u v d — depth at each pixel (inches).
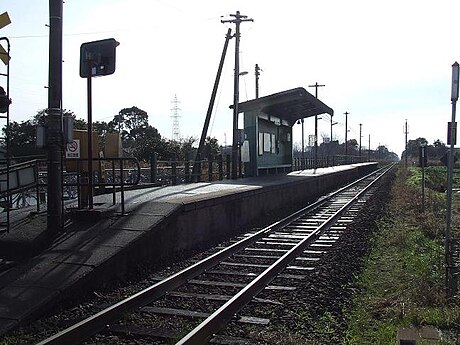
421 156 779.4
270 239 502.9
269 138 1161.4
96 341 223.1
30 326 236.4
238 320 251.3
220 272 355.6
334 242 479.5
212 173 1026.1
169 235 392.8
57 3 352.8
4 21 343.9
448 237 334.6
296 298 287.6
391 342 222.5
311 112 1273.4
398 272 365.7
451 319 246.4
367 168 2839.6
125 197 487.8
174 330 235.6
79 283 278.1
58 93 356.5
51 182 354.3
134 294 285.6
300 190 941.2
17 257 334.3
